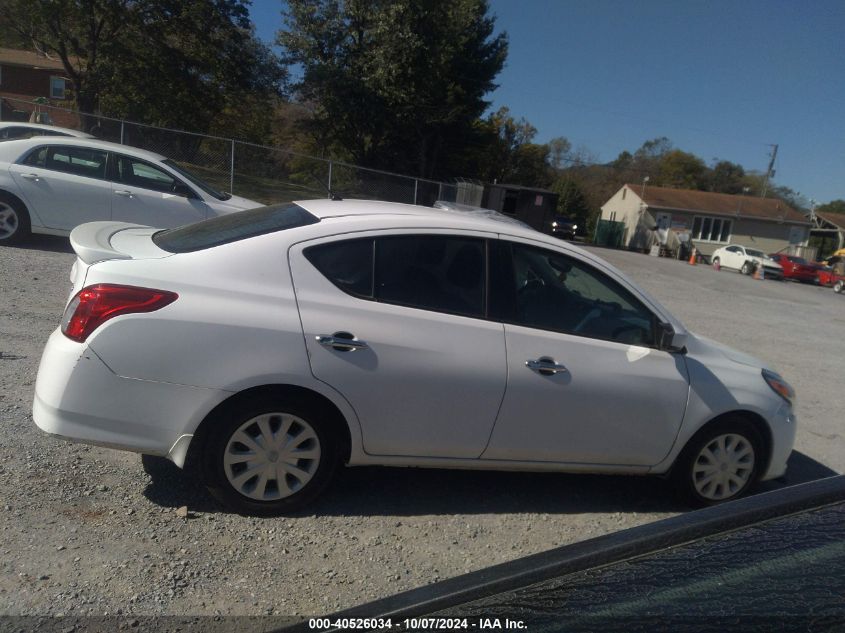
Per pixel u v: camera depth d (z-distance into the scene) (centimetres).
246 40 3403
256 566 338
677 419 433
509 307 406
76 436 351
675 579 178
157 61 3092
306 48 3406
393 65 3359
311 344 364
